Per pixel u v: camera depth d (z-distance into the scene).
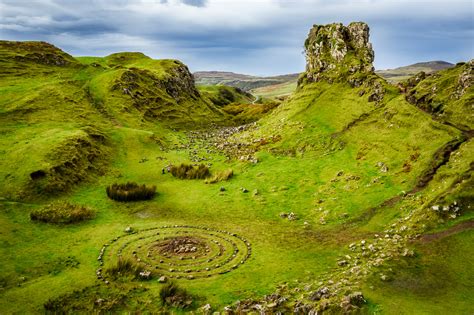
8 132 61.38
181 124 104.38
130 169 61.12
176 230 37.72
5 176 46.78
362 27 84.38
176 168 58.47
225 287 26.19
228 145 74.50
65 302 24.34
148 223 39.88
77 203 45.16
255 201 45.97
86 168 55.12
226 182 53.97
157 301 24.47
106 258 31.19
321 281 25.38
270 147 65.88
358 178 46.38
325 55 86.50
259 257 31.27
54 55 112.00
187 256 31.50
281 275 27.69
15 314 23.27
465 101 45.84
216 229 38.06
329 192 45.09
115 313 23.31
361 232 34.59
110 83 99.56
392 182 42.69
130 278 27.52
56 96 82.81
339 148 58.75
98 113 86.00
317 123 69.31
